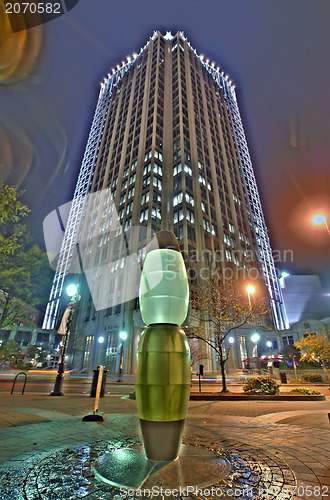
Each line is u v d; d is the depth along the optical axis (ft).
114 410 27.48
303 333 153.28
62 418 22.17
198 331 74.69
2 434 16.63
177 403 11.64
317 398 39.58
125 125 219.61
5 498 8.46
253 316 60.64
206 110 221.66
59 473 10.44
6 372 104.94
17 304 73.15
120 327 135.95
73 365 156.66
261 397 40.16
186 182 164.96
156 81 207.72
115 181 199.62
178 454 12.12
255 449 13.74
